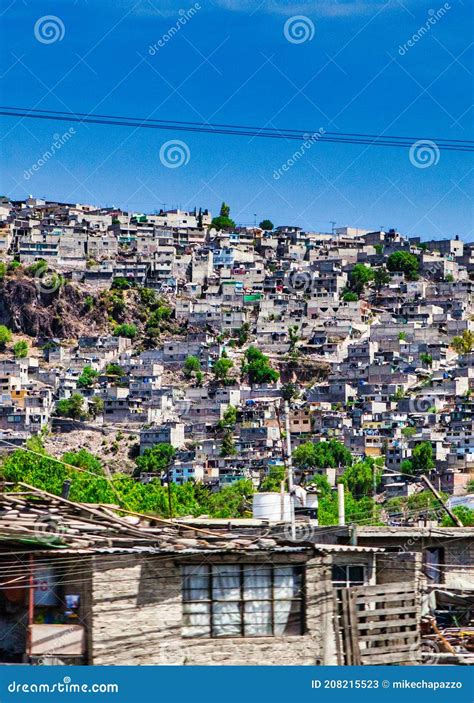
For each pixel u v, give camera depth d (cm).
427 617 3728
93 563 3039
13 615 3106
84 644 3016
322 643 3180
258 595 3162
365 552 3741
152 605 3058
